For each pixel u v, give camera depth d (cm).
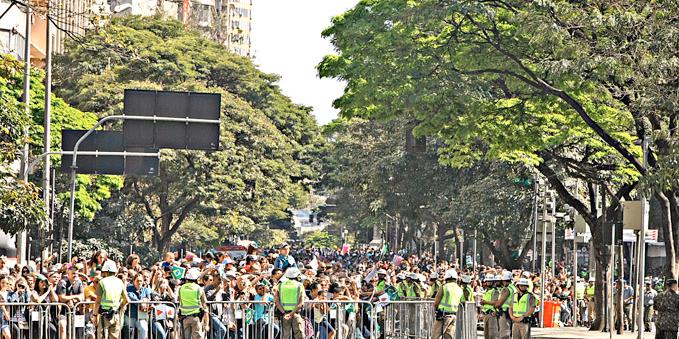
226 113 9075
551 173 4553
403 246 12525
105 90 8856
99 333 2617
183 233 9525
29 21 4491
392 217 11281
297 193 10212
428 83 3681
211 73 10556
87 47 3056
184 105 3859
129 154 4091
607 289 4484
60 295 2809
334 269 3991
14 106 2994
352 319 3016
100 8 3122
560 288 5375
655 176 2909
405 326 3162
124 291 2642
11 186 3039
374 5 3781
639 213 3547
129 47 3334
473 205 7488
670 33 2961
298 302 2759
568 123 3888
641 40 3011
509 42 3628
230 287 2936
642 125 3509
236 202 8781
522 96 3859
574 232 5116
